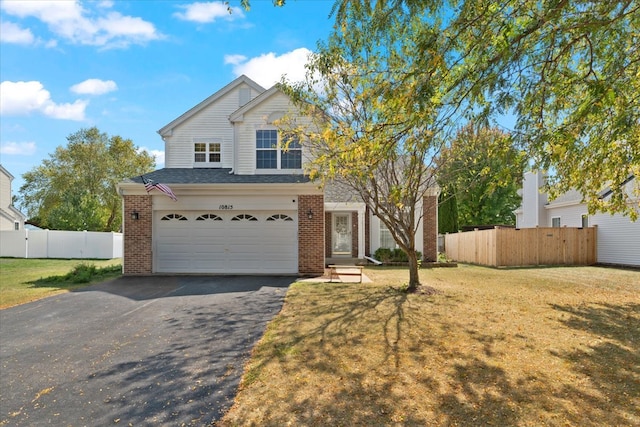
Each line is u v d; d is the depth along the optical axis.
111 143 40.91
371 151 5.88
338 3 5.35
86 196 31.28
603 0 4.52
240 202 14.12
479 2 4.83
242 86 17.92
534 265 18.81
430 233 18.83
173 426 3.79
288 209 14.06
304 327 7.12
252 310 8.55
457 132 9.23
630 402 4.12
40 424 3.89
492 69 4.81
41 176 41.34
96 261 22.69
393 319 7.65
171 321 7.76
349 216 20.70
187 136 17.77
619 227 18.31
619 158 6.91
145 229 14.09
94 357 5.80
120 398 4.43
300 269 14.04
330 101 9.46
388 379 4.75
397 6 4.98
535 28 4.48
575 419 3.77
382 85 5.14
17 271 16.92
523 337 6.44
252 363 5.39
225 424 3.79
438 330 6.87
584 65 6.13
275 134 15.55
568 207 22.61
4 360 5.72
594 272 15.79
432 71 4.62
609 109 5.81
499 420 3.76
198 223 14.20
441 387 4.51
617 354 5.62
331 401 4.18
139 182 14.02
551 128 5.80
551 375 4.86
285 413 3.95
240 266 14.14
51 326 7.53
